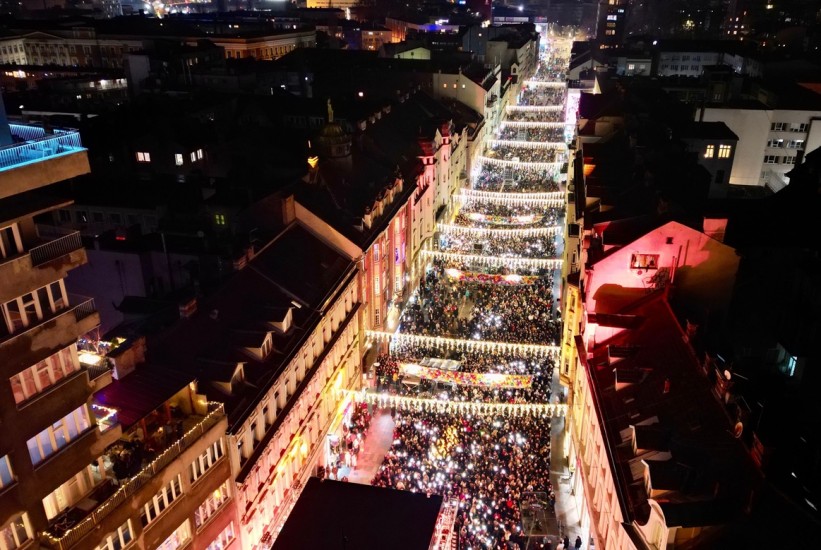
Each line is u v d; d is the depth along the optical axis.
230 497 42.53
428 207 98.00
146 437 37.50
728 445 34.81
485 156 143.75
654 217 55.88
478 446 57.38
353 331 66.94
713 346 49.59
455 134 115.19
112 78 151.50
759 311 57.62
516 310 80.81
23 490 28.75
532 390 65.06
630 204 61.50
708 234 50.38
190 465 38.28
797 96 103.25
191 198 76.12
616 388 45.56
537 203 114.50
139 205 75.44
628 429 41.31
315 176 72.31
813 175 69.25
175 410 40.28
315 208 67.62
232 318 50.72
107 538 32.56
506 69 192.75
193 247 63.34
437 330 77.19
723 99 116.50
